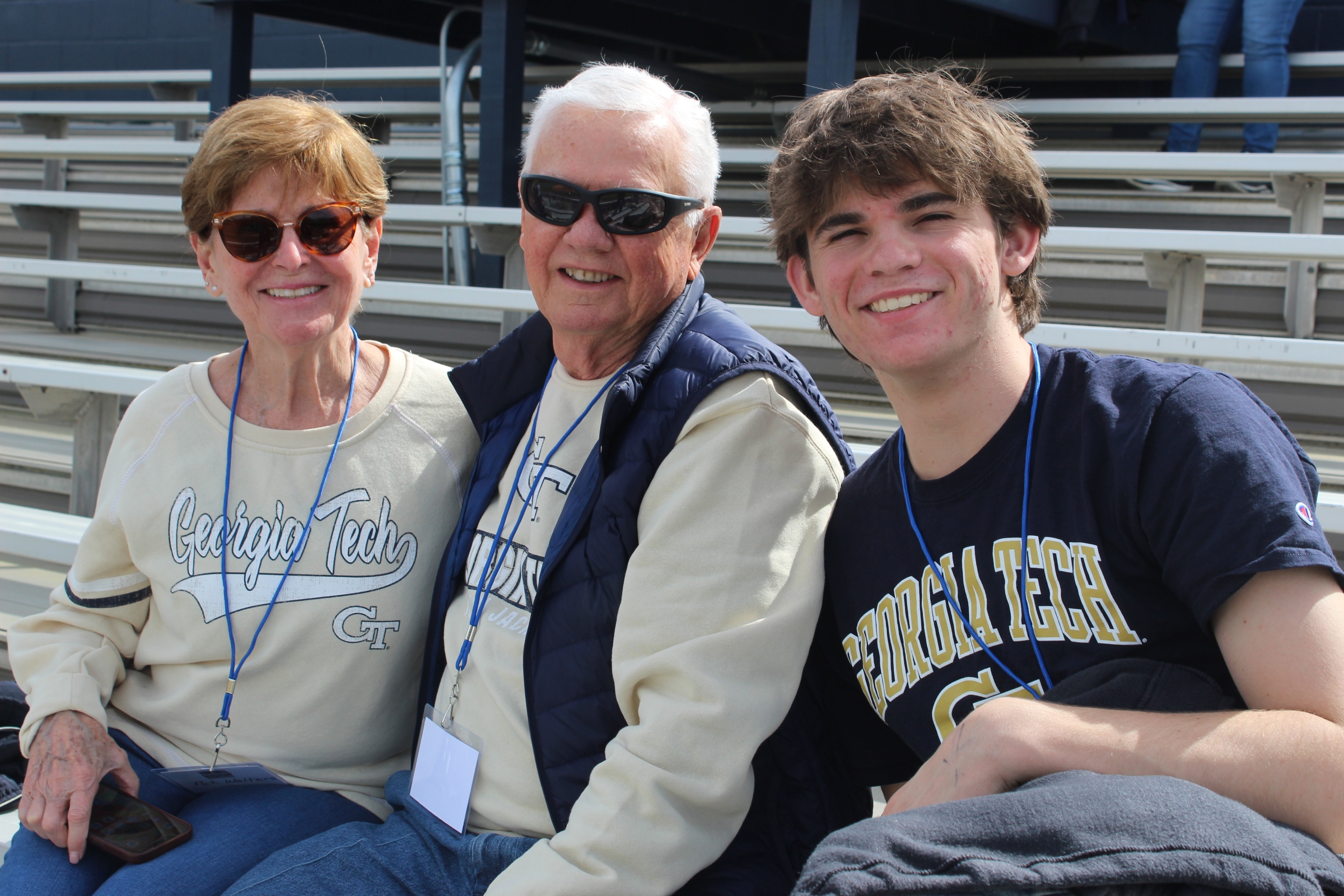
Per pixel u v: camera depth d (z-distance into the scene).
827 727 1.34
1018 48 3.87
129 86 5.40
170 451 1.52
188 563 1.48
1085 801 0.84
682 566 1.16
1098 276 3.20
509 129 3.16
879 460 1.24
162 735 1.52
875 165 1.05
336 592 1.45
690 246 1.38
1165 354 2.20
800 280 1.23
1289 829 0.85
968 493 1.12
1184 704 0.99
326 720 1.46
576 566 1.24
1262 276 2.98
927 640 1.15
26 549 2.18
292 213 1.41
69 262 3.21
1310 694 0.89
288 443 1.49
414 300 2.61
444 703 1.37
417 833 1.31
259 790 1.46
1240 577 0.92
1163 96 4.04
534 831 1.24
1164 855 0.79
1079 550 1.05
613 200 1.28
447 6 3.89
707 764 1.09
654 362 1.27
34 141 3.85
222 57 3.78
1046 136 4.03
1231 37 3.86
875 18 3.28
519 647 1.28
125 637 1.56
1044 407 1.11
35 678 1.48
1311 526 0.92
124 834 1.32
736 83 4.25
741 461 1.17
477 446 1.60
